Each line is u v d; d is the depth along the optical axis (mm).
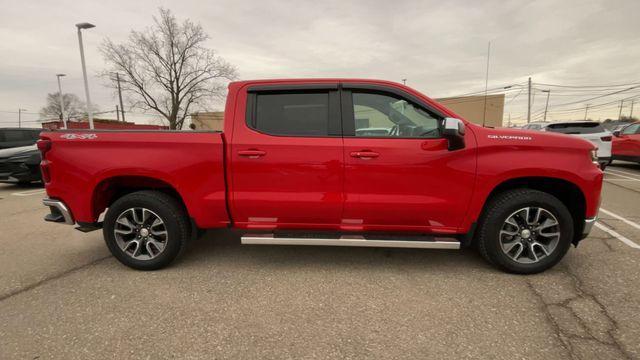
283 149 3131
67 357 2143
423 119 3217
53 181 3322
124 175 3236
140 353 2178
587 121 9680
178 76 36031
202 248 3990
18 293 2947
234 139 3172
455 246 3121
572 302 2727
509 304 2711
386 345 2240
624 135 10914
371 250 3898
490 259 3256
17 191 8672
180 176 3197
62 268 3471
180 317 2574
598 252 3732
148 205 3258
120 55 33875
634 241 4086
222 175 3197
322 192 3166
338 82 3232
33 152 8742
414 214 3168
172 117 36562
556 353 2145
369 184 3129
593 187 3053
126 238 3436
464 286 3018
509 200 3096
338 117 3188
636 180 9023
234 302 2781
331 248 3961
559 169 3018
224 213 3283
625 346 2197
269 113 3236
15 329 2426
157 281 3158
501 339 2285
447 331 2379
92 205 3326
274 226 3312
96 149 3236
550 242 3197
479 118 38750
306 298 2838
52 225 5184
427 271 3332
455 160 3072
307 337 2328
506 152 3057
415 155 3074
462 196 3104
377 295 2881
